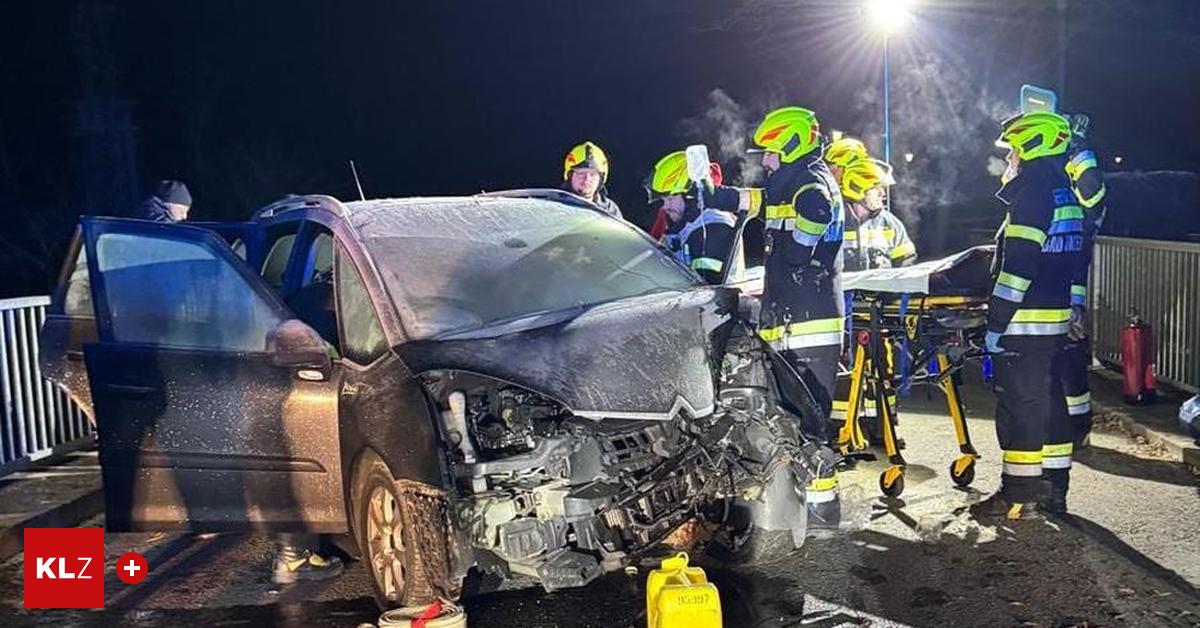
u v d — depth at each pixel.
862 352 6.61
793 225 5.77
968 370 10.59
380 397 4.60
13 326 7.34
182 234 5.33
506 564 4.45
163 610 5.16
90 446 8.06
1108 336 9.86
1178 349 8.75
